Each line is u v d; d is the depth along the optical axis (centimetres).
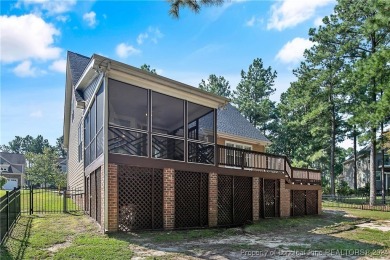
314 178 1739
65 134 2261
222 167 1191
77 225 943
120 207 905
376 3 1214
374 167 2244
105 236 807
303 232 1061
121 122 1112
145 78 944
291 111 3397
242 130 1984
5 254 609
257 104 3900
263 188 1395
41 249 658
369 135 2156
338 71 2539
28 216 1122
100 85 970
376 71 1360
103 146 878
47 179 3947
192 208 1074
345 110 2670
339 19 2402
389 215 1622
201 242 823
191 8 698
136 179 944
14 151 8794
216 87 4391
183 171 1060
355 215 1627
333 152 2861
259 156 1391
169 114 1180
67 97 2062
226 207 1212
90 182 1188
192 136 1188
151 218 955
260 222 1254
